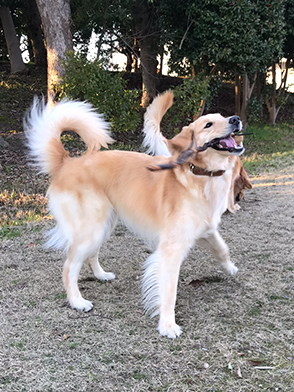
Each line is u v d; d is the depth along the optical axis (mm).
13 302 1748
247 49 6344
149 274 1604
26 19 11336
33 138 1823
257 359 1392
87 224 1718
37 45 11211
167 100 2010
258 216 2734
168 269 1564
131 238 2439
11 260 2158
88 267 2074
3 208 3146
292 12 7898
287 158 5555
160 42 7320
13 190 3537
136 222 1724
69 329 1572
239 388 1285
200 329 1551
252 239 2336
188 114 7137
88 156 1799
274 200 3127
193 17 6711
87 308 1694
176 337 1518
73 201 1727
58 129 1808
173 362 1396
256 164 5078
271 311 1636
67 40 6066
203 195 1575
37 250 2285
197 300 1741
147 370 1366
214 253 1896
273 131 8930
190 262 2084
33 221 2816
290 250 2156
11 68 10148
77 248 1720
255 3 6477
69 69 5680
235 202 2928
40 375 1354
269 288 1797
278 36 6750
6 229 2619
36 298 1783
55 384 1319
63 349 1467
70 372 1363
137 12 7582
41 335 1537
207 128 1550
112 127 5969
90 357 1428
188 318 1625
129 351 1451
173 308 1570
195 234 1594
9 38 9945
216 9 6520
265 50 6590
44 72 10609
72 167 1768
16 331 1558
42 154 1816
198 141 1582
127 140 6430
